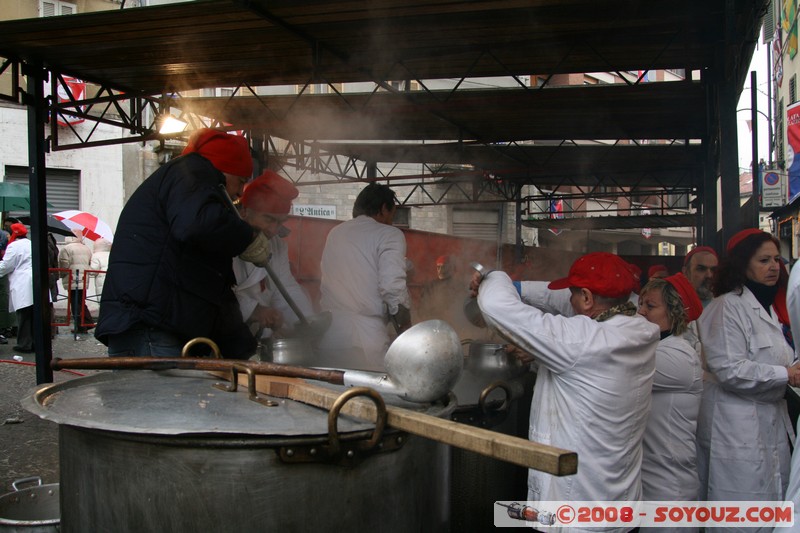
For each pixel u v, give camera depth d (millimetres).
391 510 1591
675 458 2430
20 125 15742
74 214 12492
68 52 6621
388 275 3381
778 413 2711
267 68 7695
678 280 2590
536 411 2162
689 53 7094
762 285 2779
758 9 5156
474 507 2432
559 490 2016
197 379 2090
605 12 5871
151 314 2453
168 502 1450
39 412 1582
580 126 10641
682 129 10758
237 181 2762
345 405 1630
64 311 13328
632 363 2004
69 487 1656
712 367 2691
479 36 6559
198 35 6250
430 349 1672
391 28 6281
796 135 15742
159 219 2486
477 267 2211
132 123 8883
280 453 1425
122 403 1734
